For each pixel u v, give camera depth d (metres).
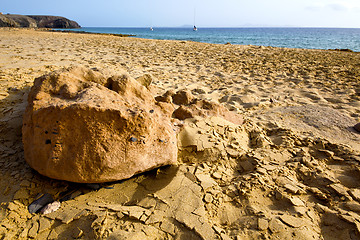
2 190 2.15
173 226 1.89
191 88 5.86
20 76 4.80
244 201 2.21
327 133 3.71
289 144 3.23
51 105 2.18
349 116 4.32
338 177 2.65
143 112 2.29
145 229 1.83
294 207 2.14
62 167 2.09
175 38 32.91
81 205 2.07
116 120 2.15
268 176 2.52
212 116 3.54
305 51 13.95
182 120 3.41
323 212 2.12
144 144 2.28
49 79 2.61
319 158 3.01
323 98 5.45
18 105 3.51
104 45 13.18
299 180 2.61
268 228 1.89
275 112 4.54
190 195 2.21
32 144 2.24
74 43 13.11
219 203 2.17
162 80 6.38
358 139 3.54
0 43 10.60
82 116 2.09
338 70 8.29
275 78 7.23
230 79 7.03
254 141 3.32
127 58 9.25
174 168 2.60
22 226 1.87
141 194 2.25
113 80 2.90
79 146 2.10
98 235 1.74
